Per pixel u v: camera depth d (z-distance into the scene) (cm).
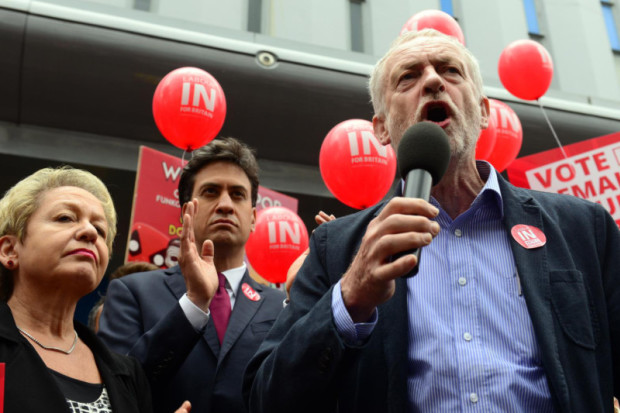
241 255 268
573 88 906
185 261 202
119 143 675
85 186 190
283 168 731
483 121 181
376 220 114
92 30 631
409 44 174
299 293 150
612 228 148
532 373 129
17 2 615
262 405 129
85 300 703
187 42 665
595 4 973
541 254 140
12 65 610
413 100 163
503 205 151
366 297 116
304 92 699
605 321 135
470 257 146
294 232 404
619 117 834
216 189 270
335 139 386
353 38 834
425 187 117
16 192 179
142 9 730
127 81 641
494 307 138
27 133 645
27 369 145
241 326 228
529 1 940
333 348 120
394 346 132
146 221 425
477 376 129
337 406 142
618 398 139
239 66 676
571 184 440
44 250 167
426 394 130
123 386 169
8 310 155
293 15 804
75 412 149
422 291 143
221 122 444
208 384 211
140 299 227
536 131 784
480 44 886
